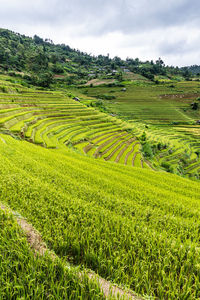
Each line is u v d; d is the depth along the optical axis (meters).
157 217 9.38
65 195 10.76
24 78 124.75
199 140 77.50
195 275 4.88
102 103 114.44
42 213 7.58
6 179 11.25
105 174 22.80
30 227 6.25
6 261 4.34
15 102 58.84
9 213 6.63
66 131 50.50
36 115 54.94
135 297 4.09
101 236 6.10
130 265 4.86
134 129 74.81
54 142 39.41
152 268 4.90
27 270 4.22
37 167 17.80
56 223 6.47
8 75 120.06
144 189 18.22
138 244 5.73
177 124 96.94
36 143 35.97
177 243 5.89
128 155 49.00
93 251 5.16
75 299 3.74
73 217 7.31
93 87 154.12
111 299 3.70
